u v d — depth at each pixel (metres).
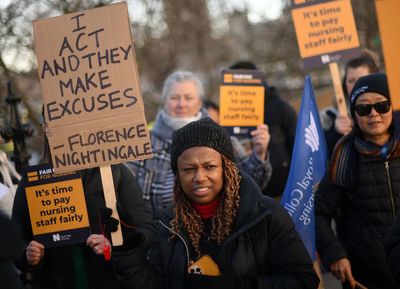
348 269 4.12
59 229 3.84
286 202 4.17
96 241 3.72
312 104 4.30
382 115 4.14
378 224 4.14
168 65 14.48
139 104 3.71
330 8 5.49
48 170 3.85
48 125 3.79
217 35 16.52
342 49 5.48
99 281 4.00
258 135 5.30
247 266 3.35
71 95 3.77
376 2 3.32
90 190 4.01
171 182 5.38
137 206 4.11
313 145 4.23
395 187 4.13
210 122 3.48
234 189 3.39
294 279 3.33
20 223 3.98
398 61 3.30
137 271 3.38
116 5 3.72
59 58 3.78
